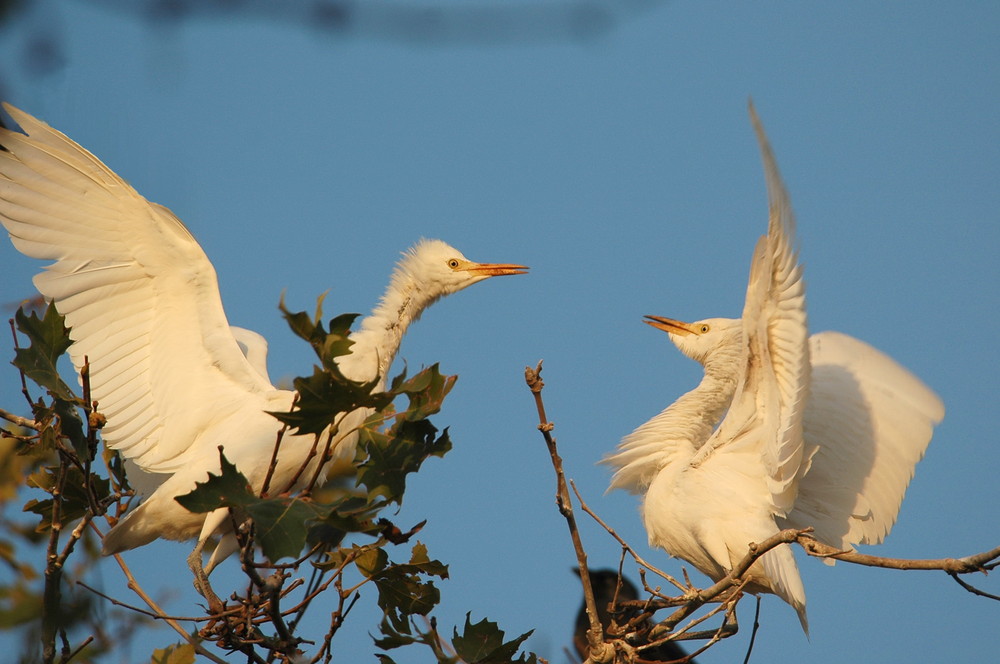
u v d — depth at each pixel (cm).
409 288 1372
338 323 834
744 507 1267
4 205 1187
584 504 1089
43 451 1046
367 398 855
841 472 1343
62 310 1185
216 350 1216
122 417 1195
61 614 869
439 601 1051
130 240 1209
